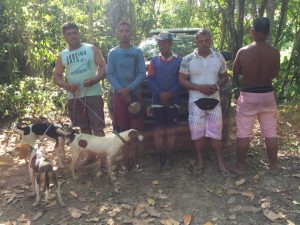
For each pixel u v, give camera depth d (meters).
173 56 4.92
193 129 4.85
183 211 4.18
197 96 4.79
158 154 5.30
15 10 8.70
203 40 4.67
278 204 4.25
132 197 4.48
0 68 8.91
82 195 4.55
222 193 4.50
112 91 5.43
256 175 4.86
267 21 4.57
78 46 5.00
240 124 4.82
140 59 4.89
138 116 5.01
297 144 5.85
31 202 4.46
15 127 5.17
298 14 8.49
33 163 4.39
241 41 8.38
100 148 4.77
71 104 5.10
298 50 8.20
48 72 8.95
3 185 4.88
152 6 11.45
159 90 4.87
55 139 5.16
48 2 9.52
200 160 4.96
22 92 7.63
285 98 8.16
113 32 10.05
